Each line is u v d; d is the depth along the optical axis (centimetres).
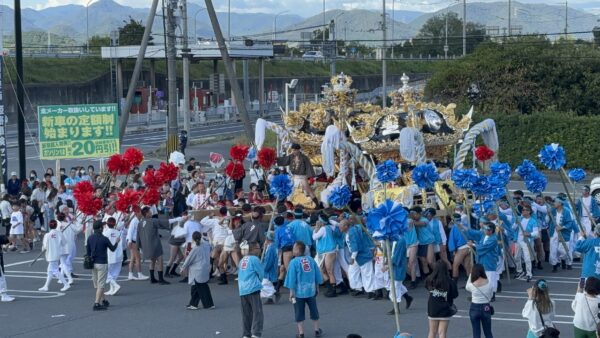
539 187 2131
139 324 1811
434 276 1451
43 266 2523
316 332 1680
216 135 7169
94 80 8594
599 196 3369
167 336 1709
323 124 2672
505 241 2155
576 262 2461
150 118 7981
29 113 7650
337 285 2050
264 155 2481
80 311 1942
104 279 1950
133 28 11162
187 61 6016
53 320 1862
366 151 2469
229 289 2147
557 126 4928
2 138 3519
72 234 2209
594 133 4838
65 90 8169
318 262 2044
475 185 2025
